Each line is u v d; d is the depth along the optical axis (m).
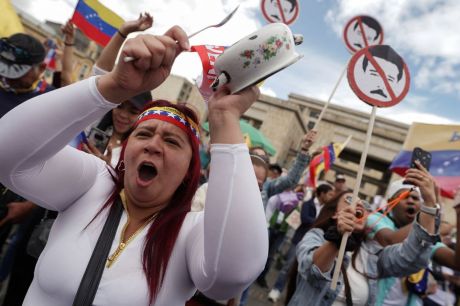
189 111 1.15
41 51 2.38
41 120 0.88
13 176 0.95
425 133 3.72
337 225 1.90
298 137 31.28
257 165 2.76
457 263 2.35
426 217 1.96
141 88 0.90
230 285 0.87
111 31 3.56
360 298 2.06
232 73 0.88
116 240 1.05
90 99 0.88
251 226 0.84
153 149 1.05
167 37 0.87
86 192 1.12
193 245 1.04
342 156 35.03
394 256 2.07
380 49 2.29
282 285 5.03
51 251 1.02
